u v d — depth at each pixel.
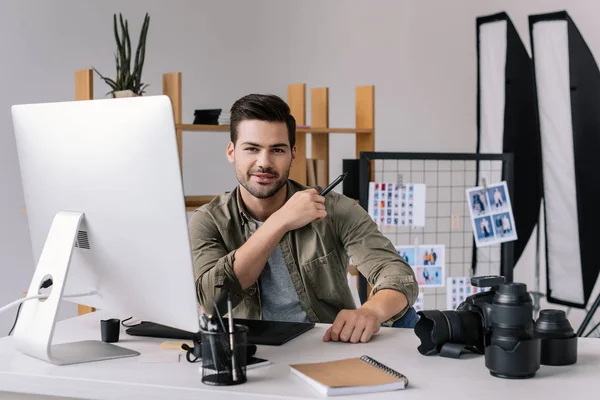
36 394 1.46
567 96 3.97
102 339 1.72
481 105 4.47
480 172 4.53
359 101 3.93
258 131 2.03
